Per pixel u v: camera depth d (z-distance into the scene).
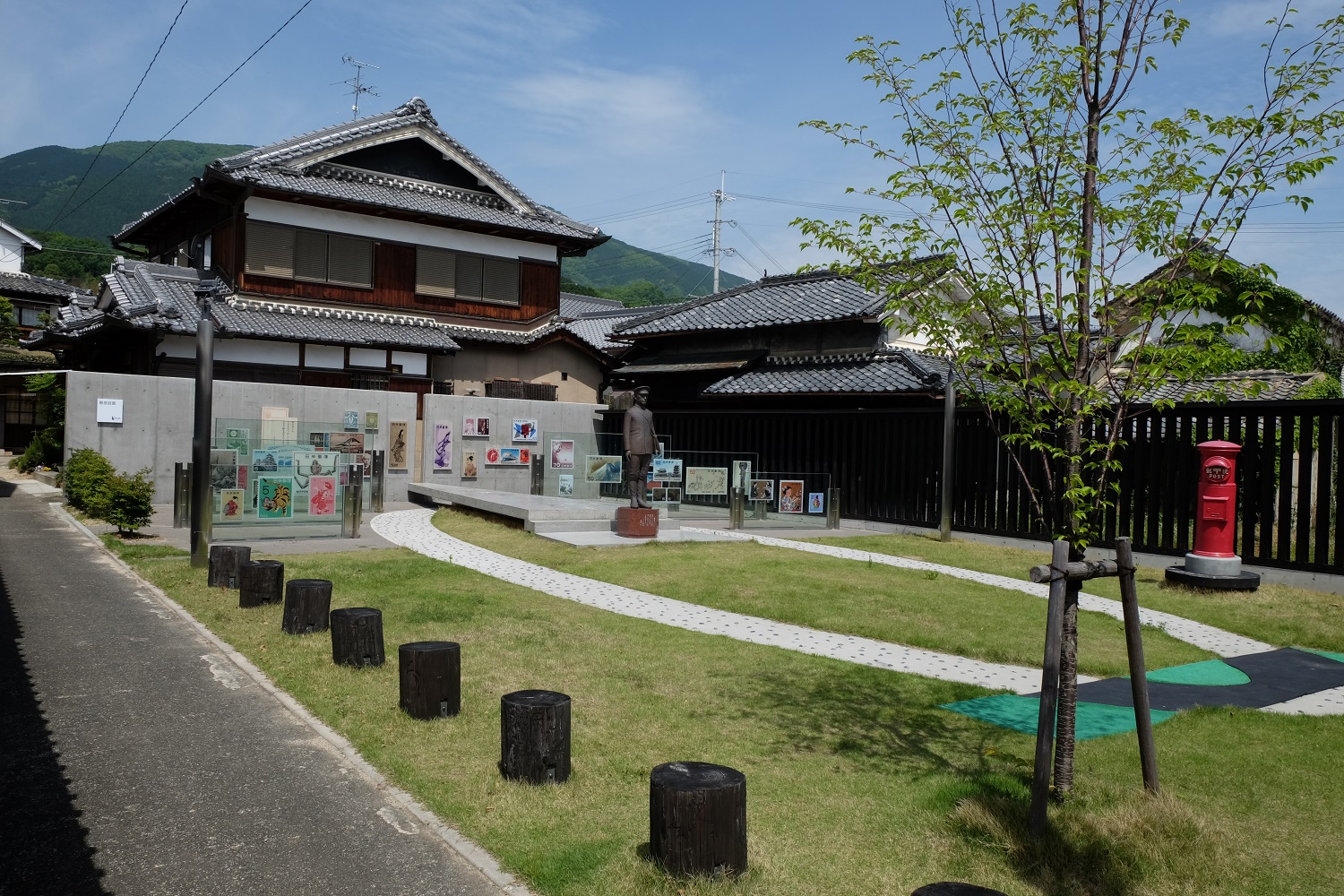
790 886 4.01
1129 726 6.55
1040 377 4.85
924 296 5.32
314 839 4.47
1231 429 12.99
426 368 24.83
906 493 17.58
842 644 9.02
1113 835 4.45
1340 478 11.79
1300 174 4.57
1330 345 23.34
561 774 5.14
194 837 4.46
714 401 23.31
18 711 6.20
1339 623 10.27
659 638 8.75
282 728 6.00
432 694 6.16
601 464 19.53
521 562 13.24
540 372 27.77
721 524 17.89
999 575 13.08
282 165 23.50
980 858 4.30
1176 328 4.79
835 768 5.49
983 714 6.73
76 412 16.98
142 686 6.83
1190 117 4.87
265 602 9.38
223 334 16.66
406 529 16.05
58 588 10.15
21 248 40.09
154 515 16.30
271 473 15.23
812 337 22.03
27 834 4.44
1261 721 6.59
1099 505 4.86
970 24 5.23
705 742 5.89
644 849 4.30
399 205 24.06
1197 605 11.20
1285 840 4.58
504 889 4.02
